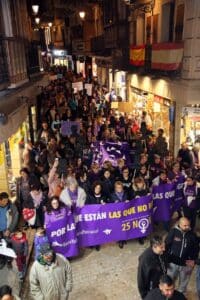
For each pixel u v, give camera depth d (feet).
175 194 30.68
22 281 23.90
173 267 20.61
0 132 29.22
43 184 34.47
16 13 43.91
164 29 50.93
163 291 14.46
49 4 106.42
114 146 39.55
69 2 107.86
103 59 101.09
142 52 55.36
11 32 38.78
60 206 24.90
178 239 20.06
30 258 27.07
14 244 23.16
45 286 17.67
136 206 27.45
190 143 44.68
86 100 73.26
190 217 29.09
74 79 109.19
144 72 56.34
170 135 49.26
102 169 32.68
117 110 63.93
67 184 27.84
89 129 48.96
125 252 27.91
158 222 32.30
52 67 150.82
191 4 40.75
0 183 36.17
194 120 44.52
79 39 131.95
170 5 49.19
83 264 26.45
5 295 14.71
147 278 17.21
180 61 43.88
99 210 26.63
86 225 26.81
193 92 42.14
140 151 39.70
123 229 27.55
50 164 37.86
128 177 31.45
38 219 29.22
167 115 51.01
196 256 20.44
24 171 31.45
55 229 24.86
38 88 57.77
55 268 17.72
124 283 24.29
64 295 18.45
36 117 58.65
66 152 39.40
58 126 52.95
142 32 62.69
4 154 35.65
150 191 29.68
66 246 25.80
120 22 75.66
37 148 41.75
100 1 99.71
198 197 29.12
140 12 61.57
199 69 42.01
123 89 82.23
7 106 33.22
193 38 41.14
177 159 36.17
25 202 29.30
